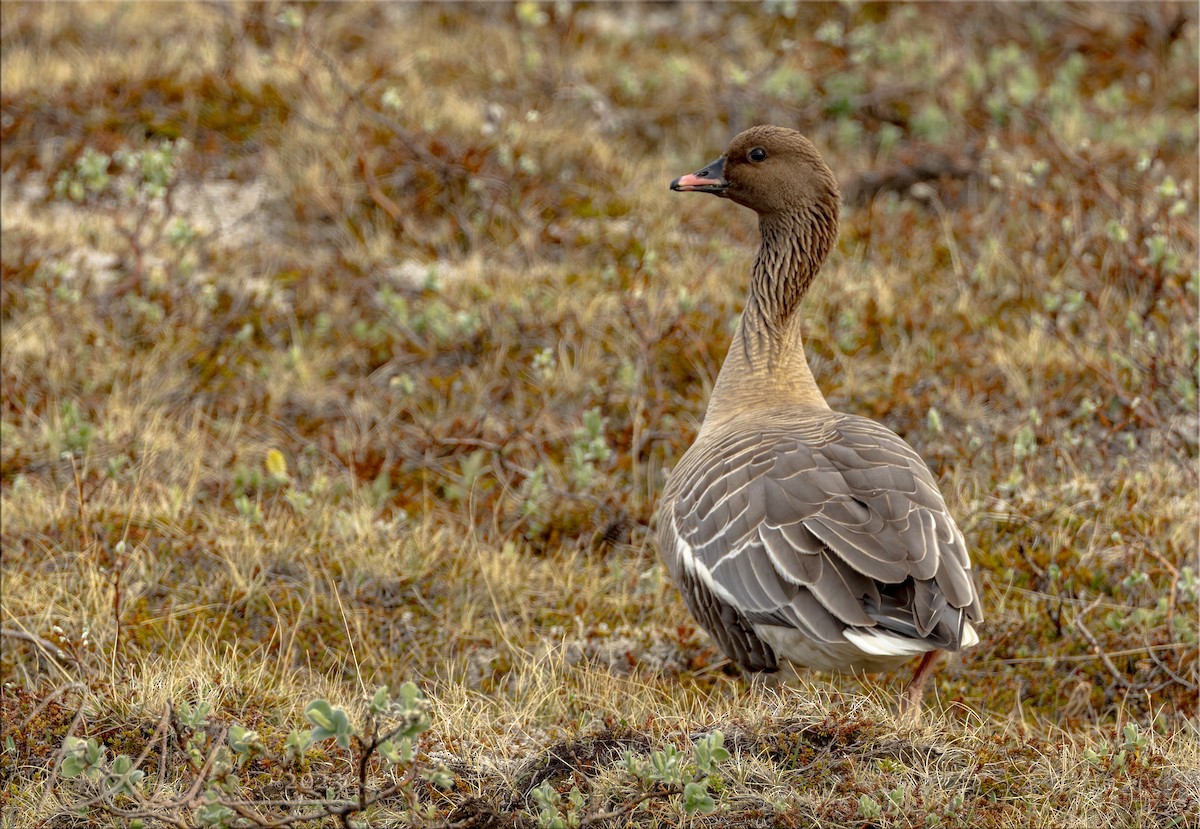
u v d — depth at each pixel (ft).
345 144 57.67
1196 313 45.34
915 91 64.39
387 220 55.36
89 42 66.44
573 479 41.11
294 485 40.50
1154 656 33.01
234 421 44.70
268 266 53.01
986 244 52.08
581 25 71.26
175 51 64.03
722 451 30.27
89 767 23.89
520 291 50.75
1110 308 46.85
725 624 29.27
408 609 35.99
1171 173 55.83
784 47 65.05
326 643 34.65
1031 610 35.27
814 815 24.68
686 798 23.49
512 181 56.29
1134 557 36.11
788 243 34.86
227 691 29.89
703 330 47.60
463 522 40.37
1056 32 70.95
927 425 43.01
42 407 43.78
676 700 31.12
